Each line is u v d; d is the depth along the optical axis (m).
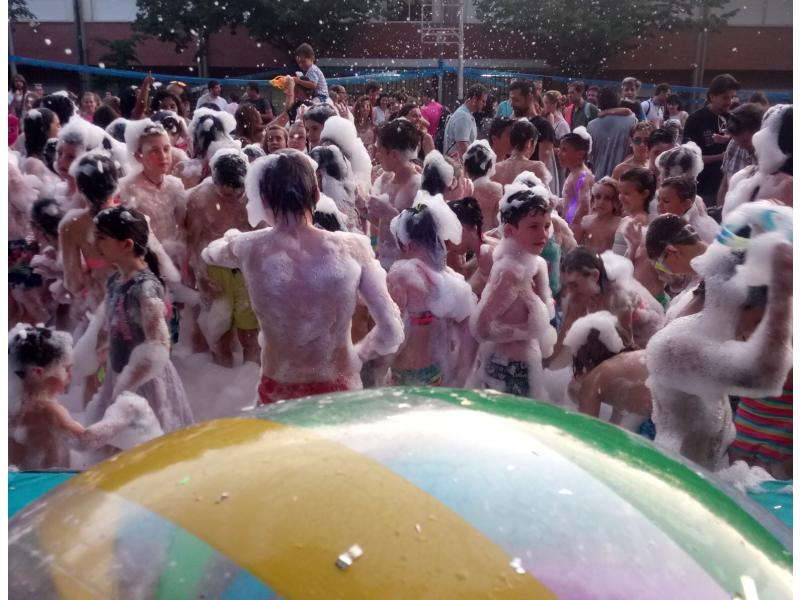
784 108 3.84
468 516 0.94
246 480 0.99
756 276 2.22
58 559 0.94
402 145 4.62
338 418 1.14
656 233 3.35
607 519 0.97
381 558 0.89
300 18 25.41
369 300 2.79
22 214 4.78
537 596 0.87
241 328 4.66
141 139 4.39
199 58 27.41
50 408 2.86
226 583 0.88
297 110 7.77
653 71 27.44
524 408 1.23
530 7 25.78
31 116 5.67
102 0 26.88
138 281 3.18
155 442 1.16
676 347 2.35
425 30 26.34
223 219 4.52
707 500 1.09
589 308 3.43
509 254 3.57
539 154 6.66
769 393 2.28
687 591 0.92
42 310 4.78
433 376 3.45
